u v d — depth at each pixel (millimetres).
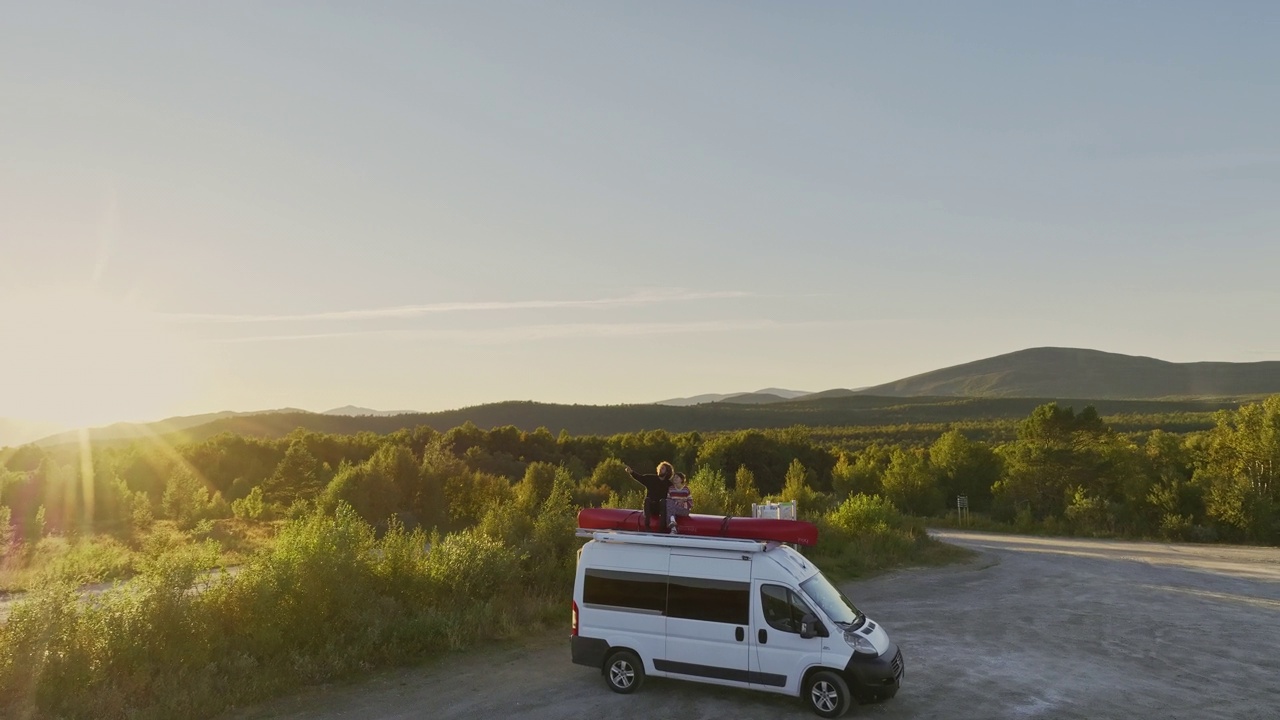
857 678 10352
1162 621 17562
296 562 13531
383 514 39906
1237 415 49125
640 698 11367
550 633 15297
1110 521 46531
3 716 9695
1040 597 21000
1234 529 42125
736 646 11000
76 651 10688
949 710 10930
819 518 32688
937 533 48188
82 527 37719
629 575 11828
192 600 12586
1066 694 11766
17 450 71000
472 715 10625
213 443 78250
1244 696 11781
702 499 28594
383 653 13070
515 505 32500
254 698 11047
